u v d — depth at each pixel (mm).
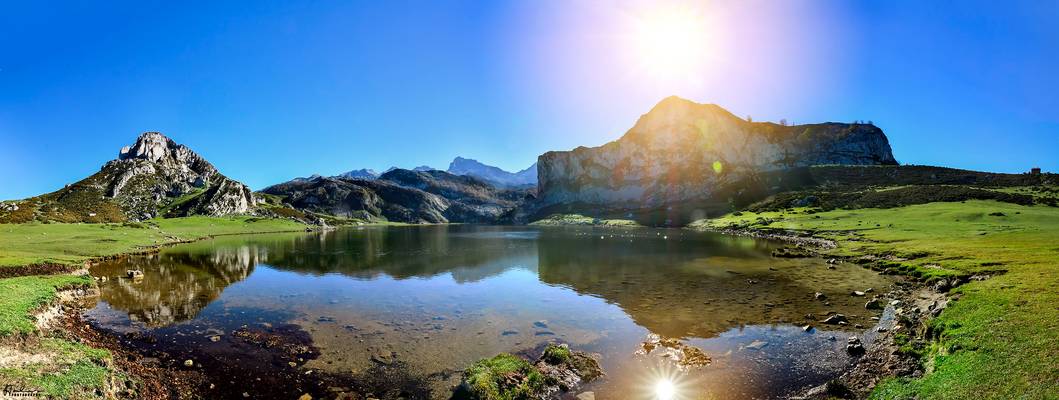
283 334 22750
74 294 30219
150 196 162375
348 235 115562
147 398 14633
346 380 16891
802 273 40094
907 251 45531
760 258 51469
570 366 17484
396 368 18062
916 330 20141
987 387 12273
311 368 18047
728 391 15438
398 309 28172
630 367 17812
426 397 15445
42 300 24578
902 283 33500
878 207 106312
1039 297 18875
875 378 15641
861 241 61375
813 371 16969
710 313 26500
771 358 18531
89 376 14539
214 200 157375
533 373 16312
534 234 111188
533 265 48750
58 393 13055
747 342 20797
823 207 117125
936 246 46531
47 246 52938
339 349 20391
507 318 25812
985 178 141750
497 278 40156
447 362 18734
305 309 28203
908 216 85062
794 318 25000
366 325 24453
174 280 39281
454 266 48656
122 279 39062
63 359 15672
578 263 49750
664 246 68438
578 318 25703
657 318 25531
